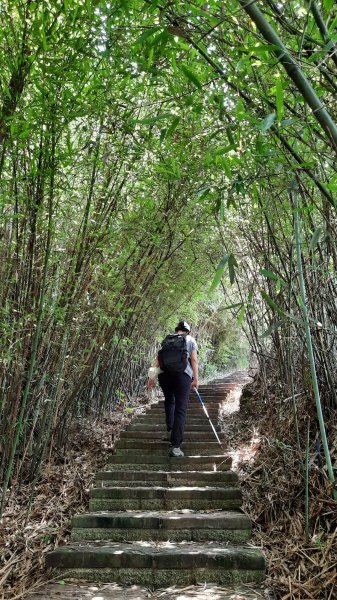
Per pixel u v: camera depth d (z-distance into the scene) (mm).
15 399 3721
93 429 5586
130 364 7652
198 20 2293
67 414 4773
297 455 3570
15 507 3699
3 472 3871
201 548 3123
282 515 3379
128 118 3580
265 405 4992
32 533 3430
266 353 5113
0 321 3469
